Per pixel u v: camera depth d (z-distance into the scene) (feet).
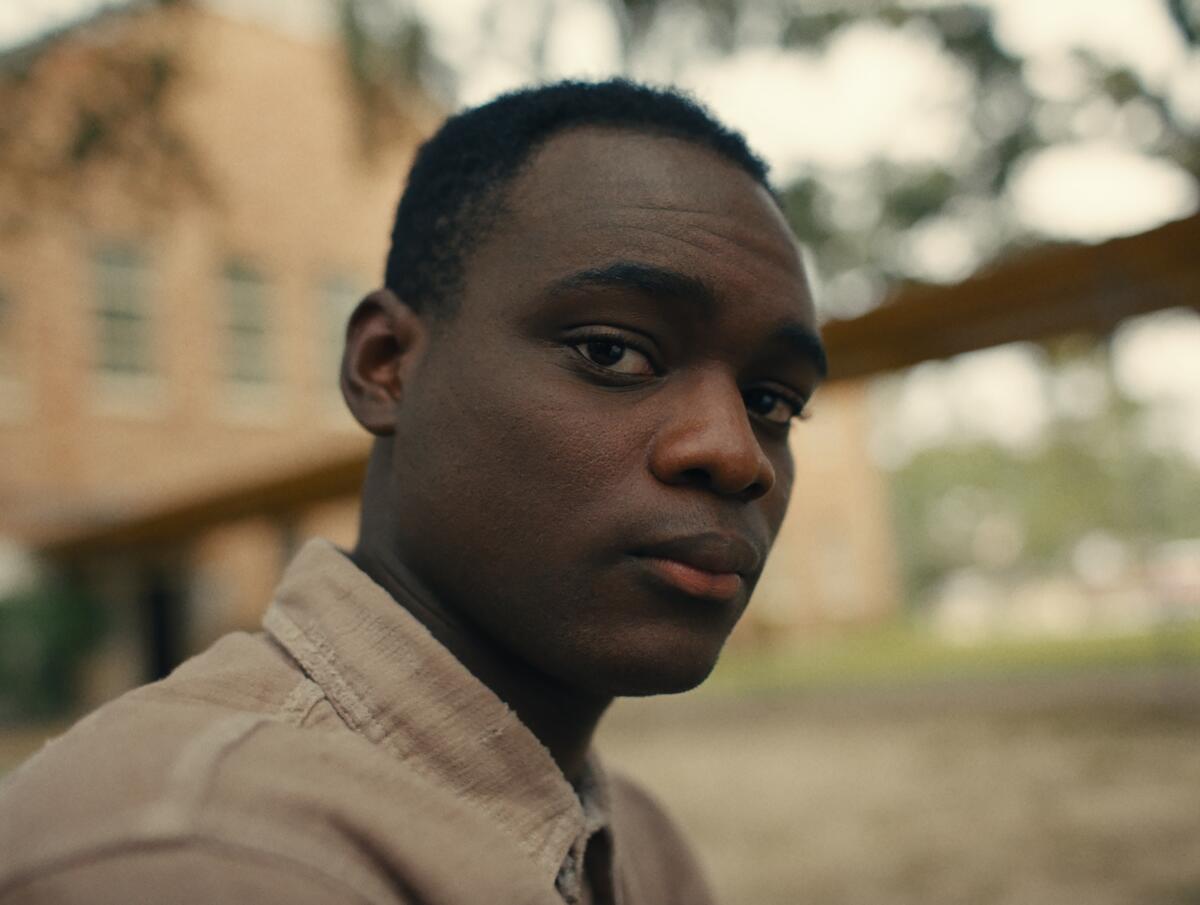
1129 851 17.07
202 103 48.96
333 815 1.97
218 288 50.75
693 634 2.60
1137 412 36.50
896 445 167.94
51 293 46.16
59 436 45.85
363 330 3.16
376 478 3.12
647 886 3.78
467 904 2.05
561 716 2.89
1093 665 45.80
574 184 2.79
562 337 2.69
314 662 2.57
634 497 2.59
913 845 18.75
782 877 17.08
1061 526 139.64
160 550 37.35
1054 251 15.75
